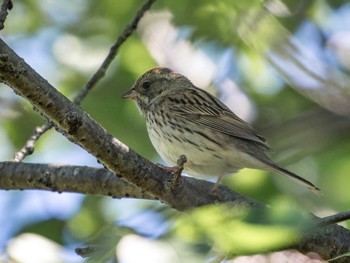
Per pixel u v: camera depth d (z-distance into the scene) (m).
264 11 14.42
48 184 10.03
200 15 14.49
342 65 15.68
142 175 8.54
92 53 15.30
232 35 14.62
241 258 5.99
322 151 14.62
